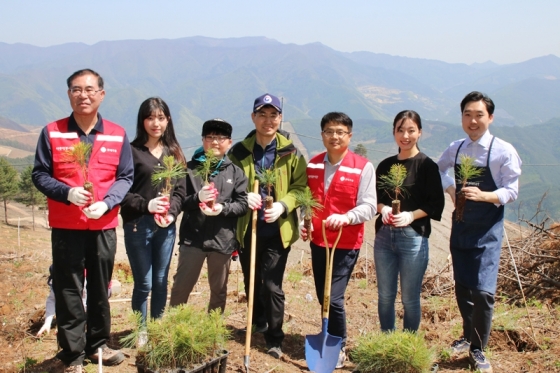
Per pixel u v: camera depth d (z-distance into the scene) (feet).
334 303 16.28
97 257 14.64
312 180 17.04
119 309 22.70
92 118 14.67
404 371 13.67
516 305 23.54
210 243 16.30
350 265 16.60
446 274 28.02
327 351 15.53
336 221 15.25
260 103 16.62
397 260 16.37
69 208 14.10
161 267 16.38
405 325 16.58
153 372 12.91
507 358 16.89
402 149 16.33
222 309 17.54
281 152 17.11
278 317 16.80
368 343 14.48
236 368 15.60
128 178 15.14
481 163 16.08
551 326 19.35
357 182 16.20
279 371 15.56
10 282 28.81
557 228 27.27
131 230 15.72
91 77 14.15
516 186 15.61
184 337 13.17
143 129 16.29
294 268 34.04
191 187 16.52
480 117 16.06
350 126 16.33
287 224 16.92
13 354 17.29
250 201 15.83
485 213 15.72
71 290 14.37
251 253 15.76
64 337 14.29
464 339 17.26
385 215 16.07
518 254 26.23
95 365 15.21
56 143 14.19
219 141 16.33
